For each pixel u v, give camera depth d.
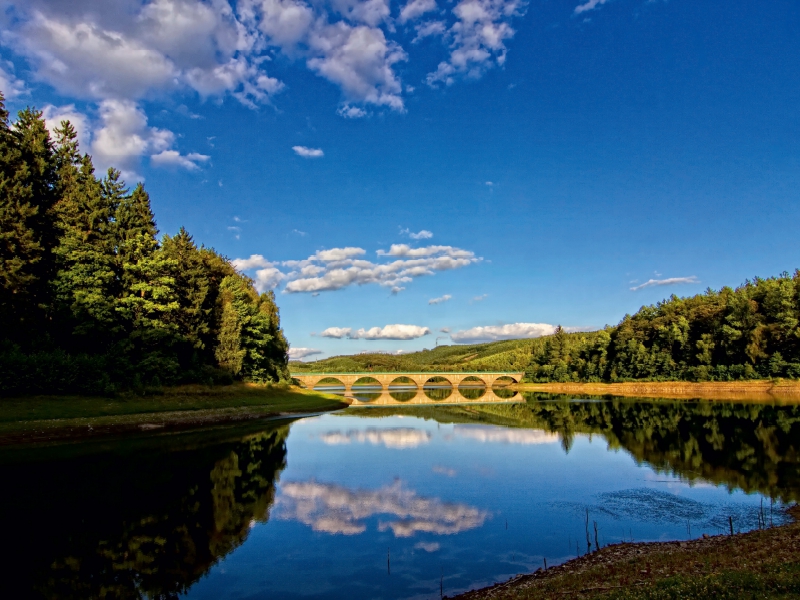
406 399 165.62
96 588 21.55
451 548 26.58
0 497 34.56
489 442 62.97
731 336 137.75
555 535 28.53
